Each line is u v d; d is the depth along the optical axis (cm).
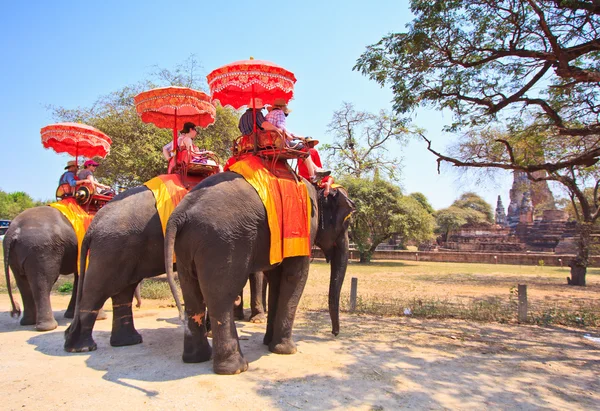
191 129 604
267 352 536
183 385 405
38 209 659
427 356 534
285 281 526
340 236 618
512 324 772
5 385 400
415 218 2683
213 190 448
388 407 367
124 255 516
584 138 1216
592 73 771
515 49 877
